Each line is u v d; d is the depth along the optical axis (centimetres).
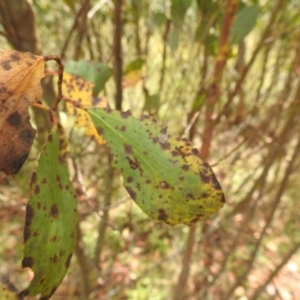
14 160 10
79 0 35
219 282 56
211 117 24
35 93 11
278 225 66
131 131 13
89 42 36
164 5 41
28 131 11
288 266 62
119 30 30
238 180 58
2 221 63
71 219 12
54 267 12
